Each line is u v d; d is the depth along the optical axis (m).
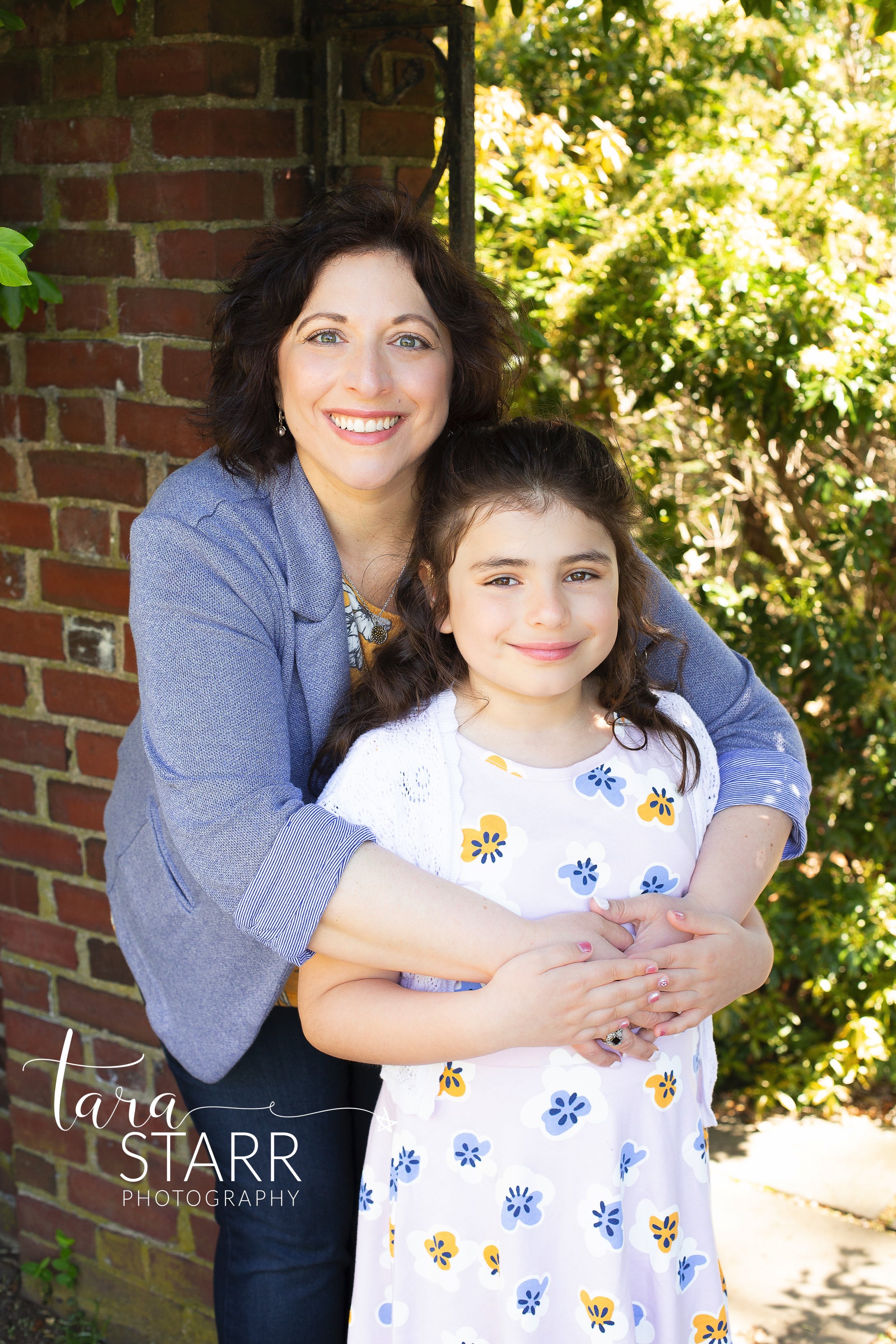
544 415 1.55
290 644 1.40
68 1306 2.30
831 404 3.15
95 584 1.97
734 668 1.60
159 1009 1.59
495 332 1.49
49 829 2.12
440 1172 1.34
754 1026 3.40
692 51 3.78
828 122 3.50
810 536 3.63
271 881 1.24
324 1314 1.60
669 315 3.21
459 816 1.33
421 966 1.24
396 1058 1.27
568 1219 1.32
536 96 3.88
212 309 1.75
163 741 1.30
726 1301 1.47
